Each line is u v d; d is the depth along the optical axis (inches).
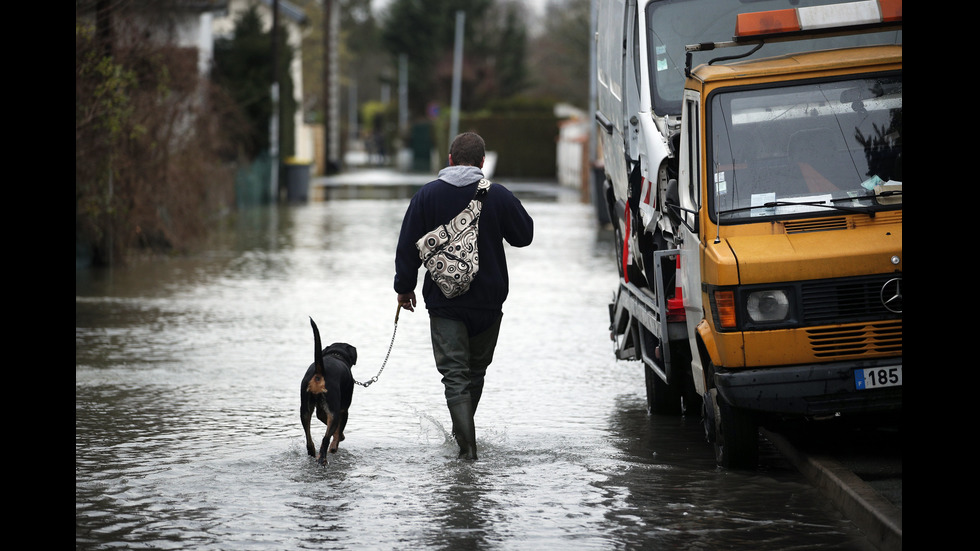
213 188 2049.7
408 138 6299.2
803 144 521.7
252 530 441.4
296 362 805.2
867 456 525.7
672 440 592.7
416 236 561.9
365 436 600.1
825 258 486.0
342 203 2613.2
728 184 515.8
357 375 765.9
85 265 1387.8
